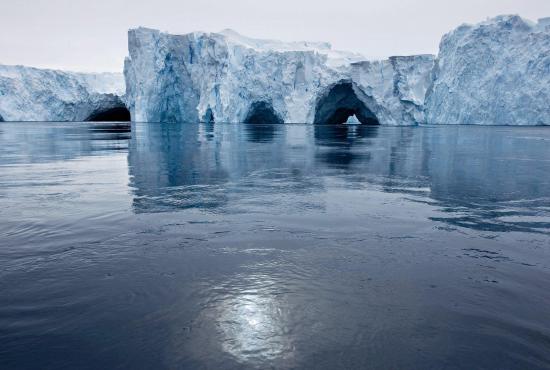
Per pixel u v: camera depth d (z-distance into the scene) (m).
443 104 82.00
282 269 5.53
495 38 77.19
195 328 3.99
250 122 78.62
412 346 3.72
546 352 3.64
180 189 11.48
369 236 7.08
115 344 3.71
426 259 5.98
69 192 10.93
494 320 4.20
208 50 68.44
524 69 73.62
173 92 73.88
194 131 46.09
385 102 67.38
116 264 5.67
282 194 10.83
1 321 4.09
